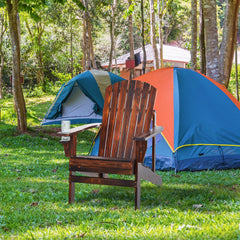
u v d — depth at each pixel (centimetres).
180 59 3045
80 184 550
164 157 701
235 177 610
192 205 417
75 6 2536
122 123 493
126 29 2589
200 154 707
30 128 1356
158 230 320
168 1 2111
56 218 371
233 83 2827
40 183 567
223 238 298
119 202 435
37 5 1327
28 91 3077
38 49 3181
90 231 325
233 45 969
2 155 930
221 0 5591
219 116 738
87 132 1453
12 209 413
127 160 407
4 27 3069
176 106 733
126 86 497
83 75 1309
